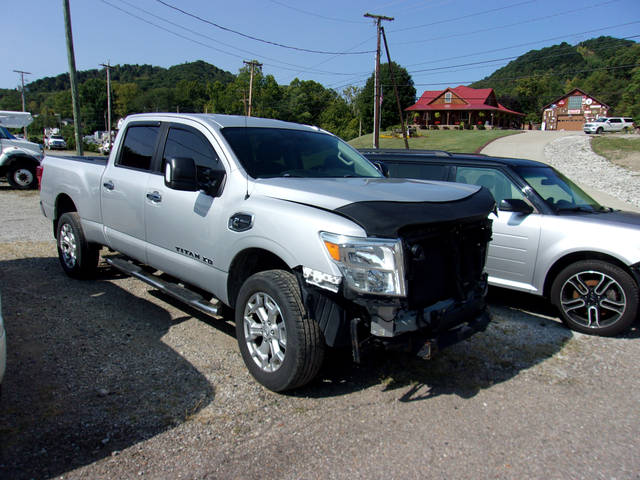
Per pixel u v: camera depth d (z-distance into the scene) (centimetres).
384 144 5053
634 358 412
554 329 476
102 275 588
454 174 583
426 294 306
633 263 436
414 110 8112
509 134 5469
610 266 449
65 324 432
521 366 390
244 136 399
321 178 381
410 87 8919
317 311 295
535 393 347
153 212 425
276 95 9806
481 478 253
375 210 288
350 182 360
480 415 315
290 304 307
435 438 288
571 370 386
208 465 255
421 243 301
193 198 386
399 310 286
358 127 9519
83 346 388
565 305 478
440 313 304
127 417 294
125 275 592
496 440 288
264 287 323
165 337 414
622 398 344
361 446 277
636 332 474
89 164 530
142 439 274
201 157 398
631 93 8625
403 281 281
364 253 279
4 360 263
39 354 370
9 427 276
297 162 401
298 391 336
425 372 372
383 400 329
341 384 349
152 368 358
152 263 441
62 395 314
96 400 311
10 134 1552
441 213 303
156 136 448
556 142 4112
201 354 384
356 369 372
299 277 303
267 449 271
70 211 580
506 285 520
